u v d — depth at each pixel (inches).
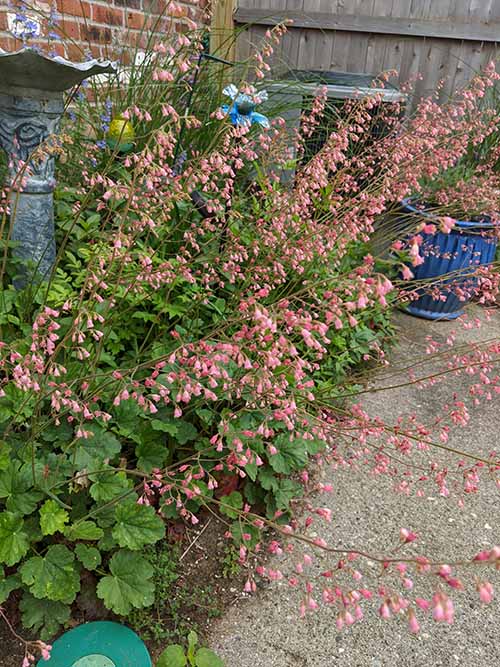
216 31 203.2
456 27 205.3
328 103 146.5
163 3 169.6
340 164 138.5
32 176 95.0
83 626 70.1
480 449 113.5
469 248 153.7
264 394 75.3
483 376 89.0
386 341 144.8
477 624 78.2
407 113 200.2
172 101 131.4
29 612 67.7
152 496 85.0
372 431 88.0
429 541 90.8
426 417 122.2
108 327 84.8
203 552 84.1
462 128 141.3
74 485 75.0
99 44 150.6
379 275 55.8
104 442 77.6
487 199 143.1
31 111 91.1
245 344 69.0
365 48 217.9
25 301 91.1
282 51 219.9
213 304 97.3
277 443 88.4
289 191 113.1
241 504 86.0
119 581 70.1
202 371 68.8
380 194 108.2
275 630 75.3
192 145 134.4
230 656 71.6
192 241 93.3
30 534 70.8
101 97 133.3
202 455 88.0
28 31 120.1
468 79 211.9
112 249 80.8
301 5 217.0
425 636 76.1
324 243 107.9
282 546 86.7
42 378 70.5
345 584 81.7
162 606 75.5
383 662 72.5
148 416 86.1
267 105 163.5
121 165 111.4
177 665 65.8
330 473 102.7
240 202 113.5
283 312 62.1
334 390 112.5
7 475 70.4
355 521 93.3
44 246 100.5
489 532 93.6
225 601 78.4
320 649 73.4
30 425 77.9
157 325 101.1
